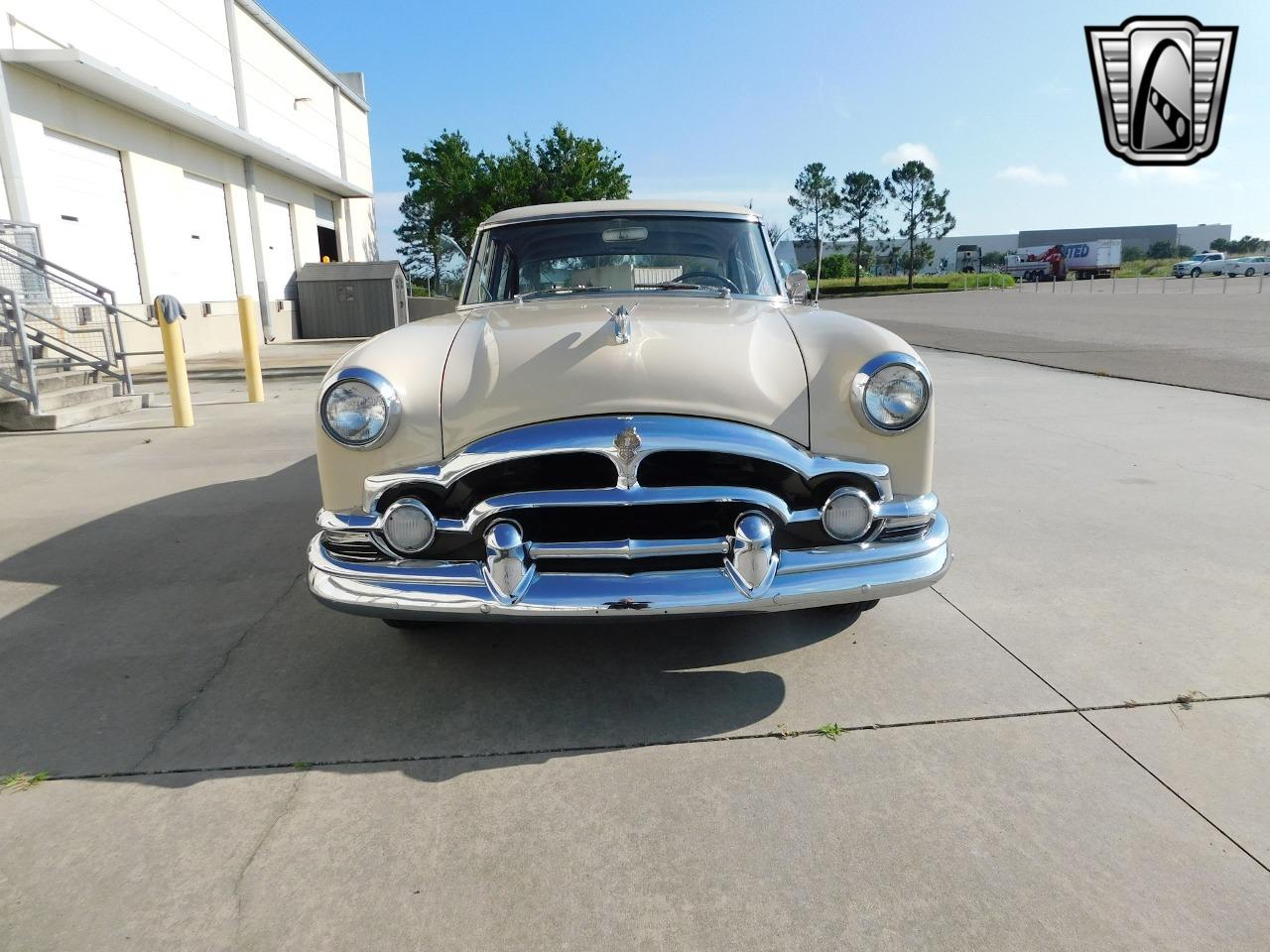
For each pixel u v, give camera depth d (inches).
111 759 93.8
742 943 67.4
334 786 88.5
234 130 602.5
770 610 92.4
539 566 92.7
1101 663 111.9
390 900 72.5
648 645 119.6
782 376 97.7
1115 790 85.7
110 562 155.8
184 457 246.7
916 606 131.2
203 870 76.4
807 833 80.2
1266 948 66.2
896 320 794.8
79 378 343.9
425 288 1293.1
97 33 486.0
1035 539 160.7
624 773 90.2
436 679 111.0
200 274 619.8
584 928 69.2
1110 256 2298.2
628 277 147.3
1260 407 296.8
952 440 246.8
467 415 93.9
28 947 67.7
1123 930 68.2
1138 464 216.8
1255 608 128.6
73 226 471.8
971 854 77.1
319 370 495.5
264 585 144.2
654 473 94.9
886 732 97.0
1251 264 2060.8
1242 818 81.4
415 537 92.9
